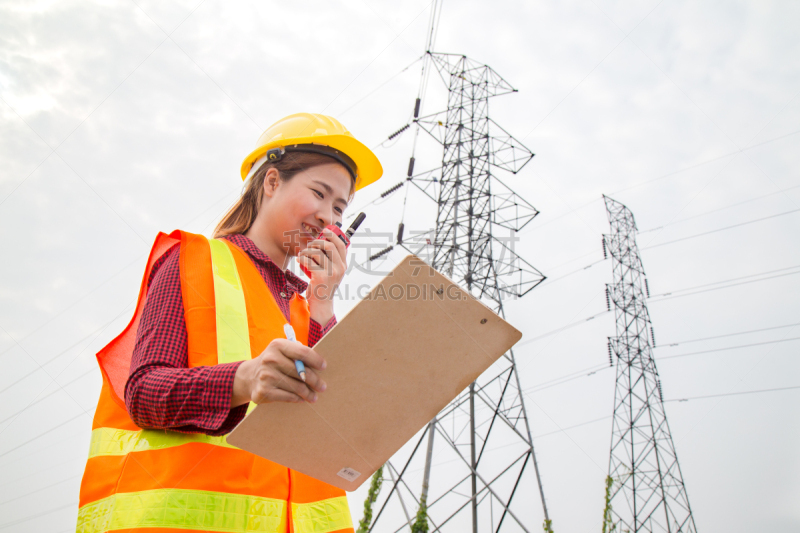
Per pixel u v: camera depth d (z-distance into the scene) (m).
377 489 10.58
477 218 12.55
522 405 10.55
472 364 1.23
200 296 1.35
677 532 14.90
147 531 1.05
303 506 1.40
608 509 15.58
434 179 13.70
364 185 2.21
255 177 1.96
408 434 1.34
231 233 1.89
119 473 1.17
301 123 2.02
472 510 9.31
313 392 1.10
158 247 1.50
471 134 14.18
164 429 1.18
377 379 1.17
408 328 1.12
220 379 1.11
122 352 1.38
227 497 1.16
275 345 1.07
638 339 17.88
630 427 16.45
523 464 9.77
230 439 1.09
